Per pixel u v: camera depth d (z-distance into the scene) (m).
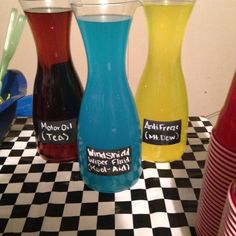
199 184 0.42
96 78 0.35
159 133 0.44
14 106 0.49
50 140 0.45
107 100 0.36
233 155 0.26
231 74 0.73
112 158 0.38
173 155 0.46
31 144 0.52
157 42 0.38
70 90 0.43
